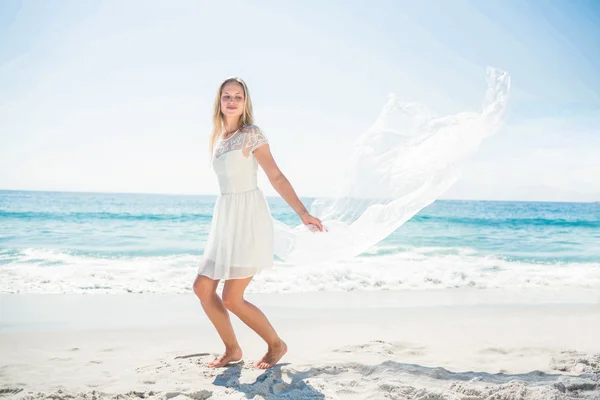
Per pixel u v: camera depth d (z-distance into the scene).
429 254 11.87
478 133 3.47
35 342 3.96
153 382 3.01
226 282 3.25
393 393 2.77
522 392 2.71
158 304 5.61
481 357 3.61
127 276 7.82
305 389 2.85
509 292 6.77
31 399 2.69
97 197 27.66
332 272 7.93
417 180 3.49
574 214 23.08
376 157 3.61
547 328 4.59
